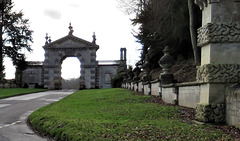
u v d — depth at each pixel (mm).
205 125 7277
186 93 10703
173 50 21125
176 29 18078
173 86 12039
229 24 7457
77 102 16234
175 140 6000
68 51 50938
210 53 7543
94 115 10242
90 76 50094
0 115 13312
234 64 7406
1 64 49969
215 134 6320
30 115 12500
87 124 8195
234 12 7504
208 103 7512
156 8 17875
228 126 7059
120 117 9508
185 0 16750
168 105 11656
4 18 50094
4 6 49125
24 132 9188
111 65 50219
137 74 26125
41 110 13469
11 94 28250
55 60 50969
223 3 7527
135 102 13906
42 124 9773
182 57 22172
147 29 21844
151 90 17547
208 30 7523
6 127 10094
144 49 28859
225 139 5918
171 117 9047
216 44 7516
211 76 7438
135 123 8094
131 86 27609
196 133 6473
